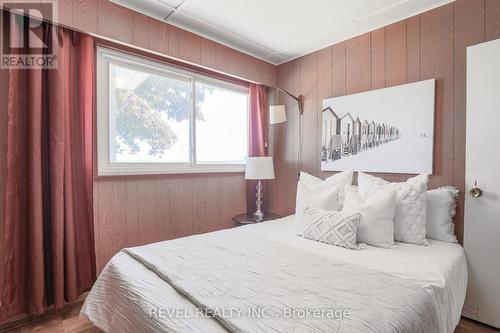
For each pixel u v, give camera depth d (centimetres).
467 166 194
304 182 262
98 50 217
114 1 210
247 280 125
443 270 146
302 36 269
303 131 313
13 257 178
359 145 258
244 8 220
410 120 226
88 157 208
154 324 100
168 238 262
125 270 140
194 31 259
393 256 163
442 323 123
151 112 253
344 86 274
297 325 91
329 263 145
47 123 188
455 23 205
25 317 186
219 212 307
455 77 205
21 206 181
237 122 329
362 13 226
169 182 263
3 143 177
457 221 204
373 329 91
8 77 177
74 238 199
